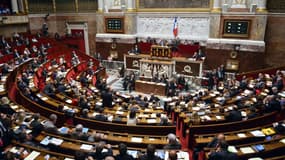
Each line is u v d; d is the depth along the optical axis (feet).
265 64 57.88
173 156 15.83
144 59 59.67
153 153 15.98
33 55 59.41
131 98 41.83
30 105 31.04
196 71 57.88
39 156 18.28
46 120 25.11
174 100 40.81
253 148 19.74
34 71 48.44
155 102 41.47
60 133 22.52
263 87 41.06
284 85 41.68
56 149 20.26
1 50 54.29
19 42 62.03
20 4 70.59
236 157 16.17
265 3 52.70
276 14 53.83
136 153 19.69
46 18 77.71
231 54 57.93
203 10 60.18
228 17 56.75
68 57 68.44
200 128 25.04
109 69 72.49
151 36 67.87
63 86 39.58
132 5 67.15
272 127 23.85
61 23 81.15
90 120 26.53
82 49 79.87
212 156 16.66
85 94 38.83
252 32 55.31
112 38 71.41
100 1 70.59
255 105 30.78
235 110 28.68
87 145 20.36
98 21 72.90
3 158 17.60
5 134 19.69
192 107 33.73
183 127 27.96
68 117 27.58
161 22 66.39
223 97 39.68
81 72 57.93
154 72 58.29
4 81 39.42
